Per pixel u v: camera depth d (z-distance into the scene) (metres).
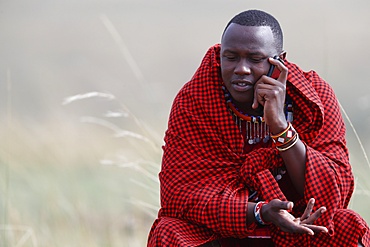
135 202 15.44
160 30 58.97
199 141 10.62
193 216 10.38
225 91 10.65
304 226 9.83
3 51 50.91
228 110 10.63
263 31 10.27
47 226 16.08
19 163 18.23
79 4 64.94
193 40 57.16
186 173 10.55
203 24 60.81
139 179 18.56
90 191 18.61
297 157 10.27
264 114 10.20
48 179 17.62
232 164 10.53
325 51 14.72
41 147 18.89
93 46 53.09
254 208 10.14
